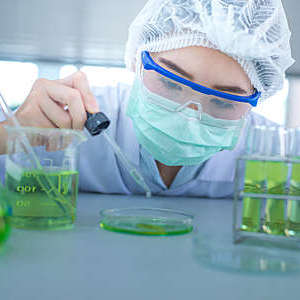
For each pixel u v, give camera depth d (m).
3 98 0.69
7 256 0.53
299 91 3.21
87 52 2.85
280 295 0.43
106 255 0.56
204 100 1.06
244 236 0.69
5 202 0.56
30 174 0.67
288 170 0.68
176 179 1.37
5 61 3.11
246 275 0.49
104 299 0.40
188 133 1.10
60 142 0.67
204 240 0.67
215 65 1.04
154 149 1.20
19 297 0.39
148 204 1.13
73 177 0.70
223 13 0.99
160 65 1.09
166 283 0.45
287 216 0.68
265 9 1.03
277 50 1.07
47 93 1.04
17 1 2.03
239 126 1.14
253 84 1.13
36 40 2.61
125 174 1.40
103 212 0.79
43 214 0.68
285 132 0.68
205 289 0.44
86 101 1.05
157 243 0.64
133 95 1.23
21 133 0.65
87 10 2.12
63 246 0.59
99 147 1.37
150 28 1.13
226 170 1.41
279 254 0.59
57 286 0.43
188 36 1.03
